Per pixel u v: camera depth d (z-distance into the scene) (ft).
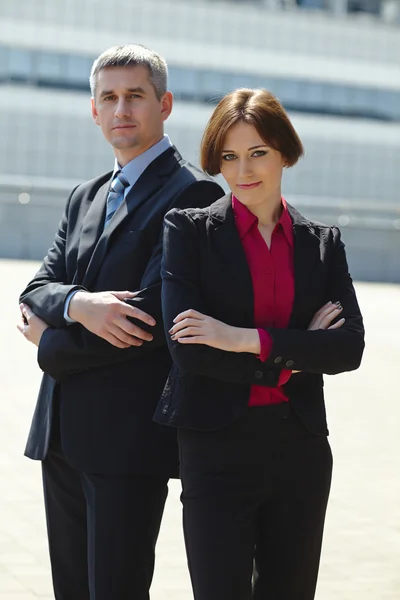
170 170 14.32
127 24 130.62
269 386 11.94
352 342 12.17
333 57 140.46
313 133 139.95
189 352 11.84
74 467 13.84
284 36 138.21
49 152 128.16
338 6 161.27
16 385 38.40
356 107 142.00
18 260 90.79
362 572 20.59
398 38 143.02
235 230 12.37
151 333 13.39
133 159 14.32
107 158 130.21
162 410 12.32
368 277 99.66
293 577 12.55
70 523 14.66
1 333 49.26
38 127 127.75
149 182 14.19
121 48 14.21
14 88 127.03
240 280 12.24
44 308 13.87
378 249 100.07
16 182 93.56
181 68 133.59
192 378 12.23
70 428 13.88
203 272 12.28
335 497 26.18
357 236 100.01
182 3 133.28
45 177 128.16
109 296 13.41
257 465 12.10
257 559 12.76
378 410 37.86
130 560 13.60
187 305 12.08
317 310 12.60
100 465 13.58
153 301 13.38
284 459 12.19
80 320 13.48
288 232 12.53
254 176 12.11
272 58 137.69
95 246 14.24
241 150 12.07
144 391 13.74
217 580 11.90
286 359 11.84
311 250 12.58
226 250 12.30
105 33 129.80
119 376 13.79
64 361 13.65
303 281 12.44
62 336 13.64
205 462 12.09
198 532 12.03
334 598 19.03
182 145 132.98
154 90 14.19
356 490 26.91
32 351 45.57
